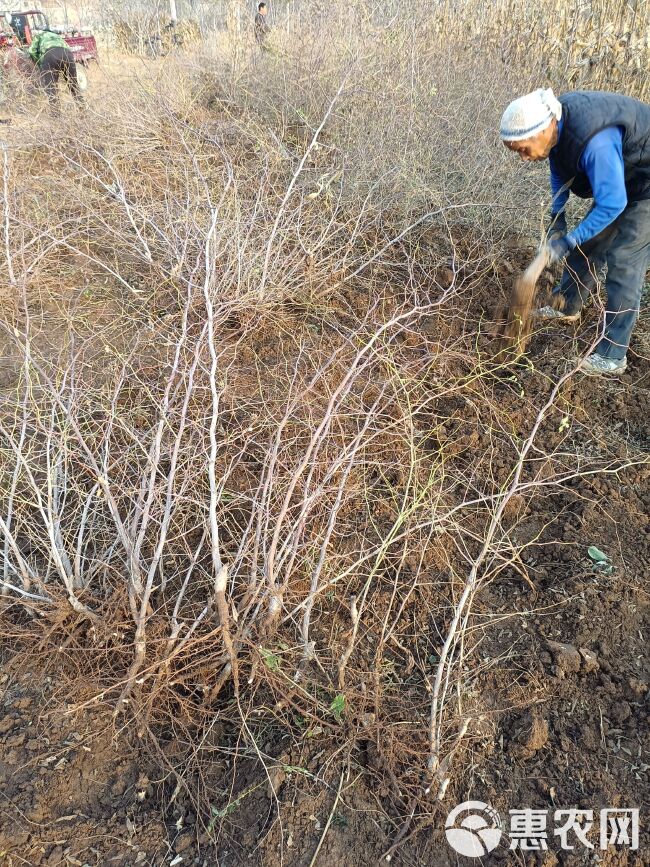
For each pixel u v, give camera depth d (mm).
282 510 2020
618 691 2084
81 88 7434
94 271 4211
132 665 1979
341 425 2891
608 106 2773
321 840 1746
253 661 1986
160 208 4188
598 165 2779
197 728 1981
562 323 3760
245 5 8023
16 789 1826
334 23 6066
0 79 6484
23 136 5348
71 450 2678
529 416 3176
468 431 3070
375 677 2029
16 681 2080
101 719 1987
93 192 4418
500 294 4035
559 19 5836
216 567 1869
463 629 2047
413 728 1977
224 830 1776
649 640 2229
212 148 5273
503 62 5559
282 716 1997
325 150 4895
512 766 1914
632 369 3477
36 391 3133
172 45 7973
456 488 2820
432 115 4797
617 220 3133
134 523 2141
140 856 1732
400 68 5219
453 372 3430
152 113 5469
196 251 3793
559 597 2344
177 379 3119
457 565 2490
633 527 2613
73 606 2082
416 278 4102
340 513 2643
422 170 4621
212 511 1878
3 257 3906
